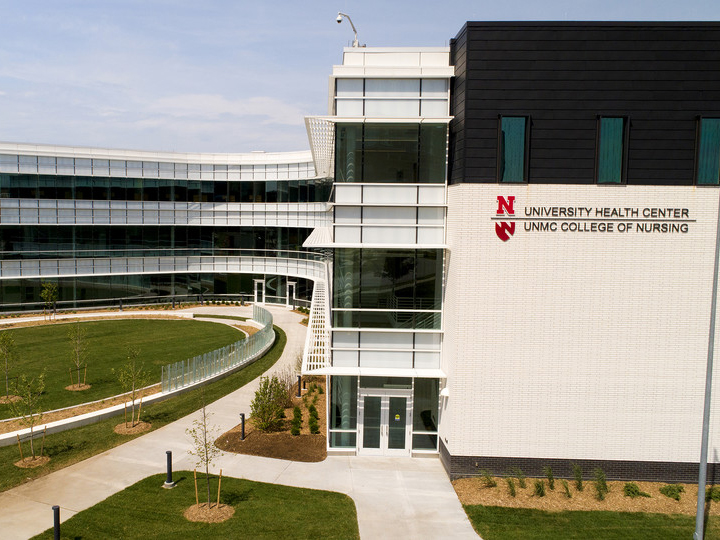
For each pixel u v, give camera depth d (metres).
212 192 50.03
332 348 17.38
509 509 14.40
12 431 17.91
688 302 15.74
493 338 15.81
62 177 43.66
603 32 15.27
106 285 45.84
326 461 17.19
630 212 15.57
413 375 16.97
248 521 13.34
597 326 15.80
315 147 21.66
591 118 15.39
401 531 13.22
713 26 15.21
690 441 15.98
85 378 24.75
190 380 24.16
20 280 42.09
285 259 48.59
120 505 13.87
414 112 16.72
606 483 15.81
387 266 17.17
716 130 15.40
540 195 15.54
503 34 15.24
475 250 15.62
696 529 13.05
